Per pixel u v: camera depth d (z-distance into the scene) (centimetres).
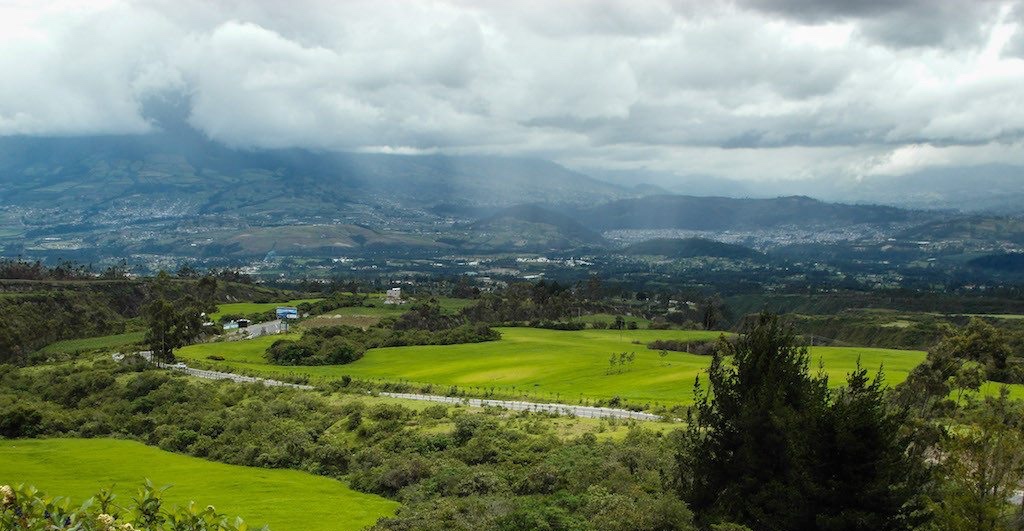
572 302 19600
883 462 2930
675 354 11888
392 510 5281
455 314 17238
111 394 9438
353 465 6562
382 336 14125
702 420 3844
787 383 3594
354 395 9119
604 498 4256
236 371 10825
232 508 5253
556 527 3944
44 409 8856
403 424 7525
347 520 4972
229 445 7394
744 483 3425
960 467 3228
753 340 3781
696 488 3694
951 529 3042
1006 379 7625
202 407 8688
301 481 6262
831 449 3009
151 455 7219
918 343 15362
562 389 9262
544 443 6225
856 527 2888
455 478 5578
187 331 12744
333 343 12450
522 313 17875
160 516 1213
